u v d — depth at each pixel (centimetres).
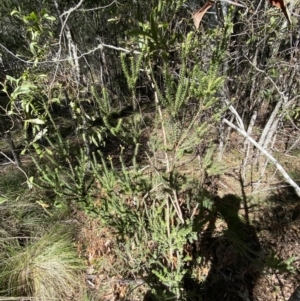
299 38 235
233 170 303
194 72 107
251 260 212
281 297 203
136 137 140
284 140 334
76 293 204
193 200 204
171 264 174
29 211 246
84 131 232
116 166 303
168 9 110
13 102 133
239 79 253
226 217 243
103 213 171
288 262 180
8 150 340
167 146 129
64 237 229
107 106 116
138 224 181
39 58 158
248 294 202
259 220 251
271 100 306
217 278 204
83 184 157
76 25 385
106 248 210
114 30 391
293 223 248
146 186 169
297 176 290
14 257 215
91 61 472
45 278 206
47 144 341
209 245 220
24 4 249
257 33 205
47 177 147
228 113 287
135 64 111
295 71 228
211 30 161
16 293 202
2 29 272
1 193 255
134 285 197
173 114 112
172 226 162
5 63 286
